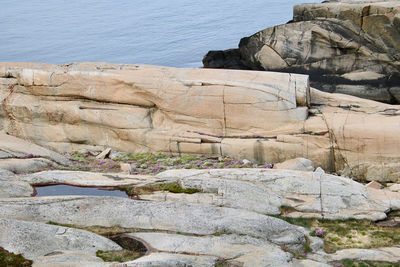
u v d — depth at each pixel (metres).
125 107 29.47
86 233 16.69
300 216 20.02
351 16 37.22
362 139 24.78
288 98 26.48
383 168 24.58
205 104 27.81
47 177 22.23
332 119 26.00
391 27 35.62
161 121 29.02
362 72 37.25
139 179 22.47
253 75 27.91
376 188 23.20
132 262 14.73
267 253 16.25
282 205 20.48
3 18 197.00
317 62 38.94
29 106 30.78
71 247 16.03
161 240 16.77
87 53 130.12
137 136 28.95
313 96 28.73
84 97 30.08
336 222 19.80
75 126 30.31
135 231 17.53
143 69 29.69
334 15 38.09
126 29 159.12
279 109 26.59
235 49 46.16
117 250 16.20
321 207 20.42
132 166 26.48
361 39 37.03
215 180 21.41
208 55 46.22
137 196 20.92
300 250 17.25
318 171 24.64
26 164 24.53
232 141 27.22
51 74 30.19
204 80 27.92
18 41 151.25
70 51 134.00
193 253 16.08
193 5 193.88
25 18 194.50
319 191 21.16
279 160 26.53
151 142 28.72
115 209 18.53
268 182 21.62
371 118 25.59
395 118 25.30
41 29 169.12
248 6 179.50
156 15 181.25
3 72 31.53
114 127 29.44
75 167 26.41
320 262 16.50
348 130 25.05
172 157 28.22
